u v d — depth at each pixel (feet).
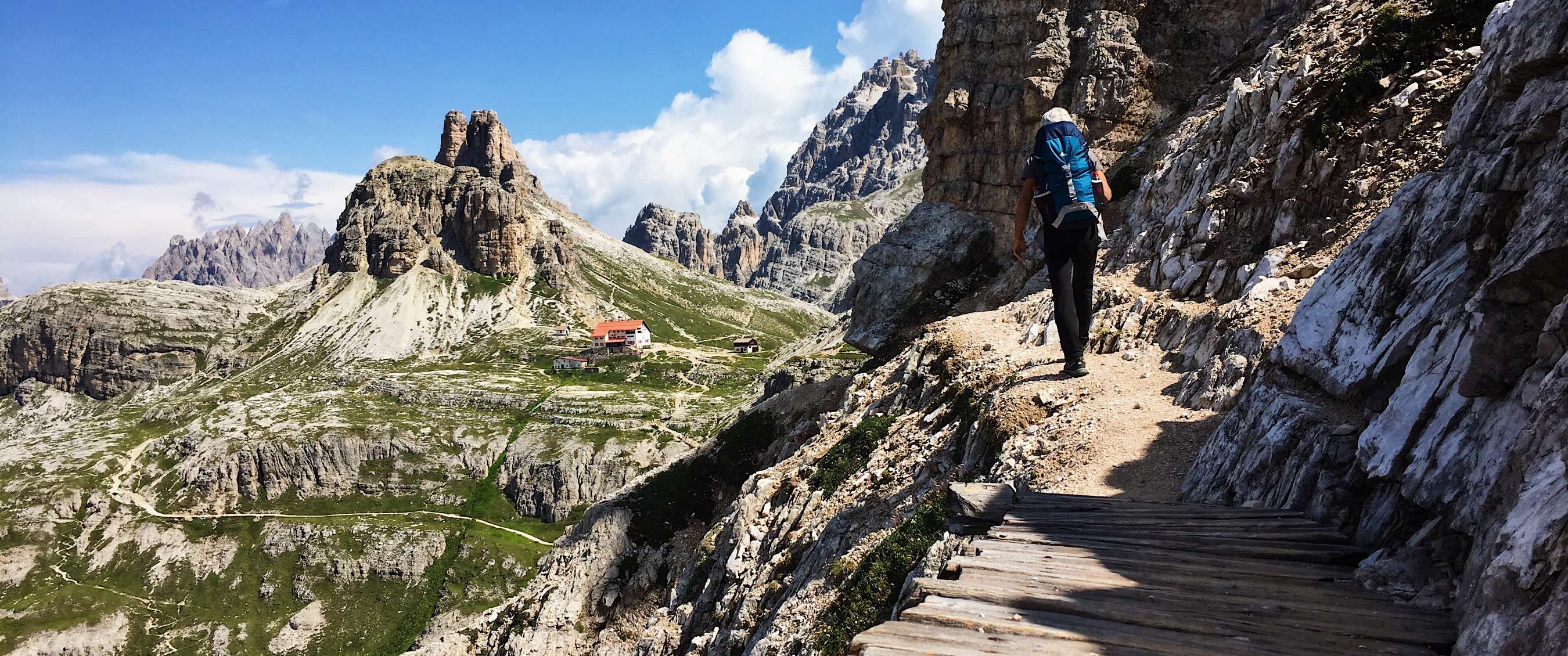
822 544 79.51
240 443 609.01
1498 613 18.03
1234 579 24.66
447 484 588.50
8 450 651.66
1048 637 20.03
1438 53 72.64
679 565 229.25
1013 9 180.34
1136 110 167.43
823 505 94.02
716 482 252.62
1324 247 67.56
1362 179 69.41
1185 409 56.03
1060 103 174.09
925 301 173.17
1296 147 76.48
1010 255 173.68
